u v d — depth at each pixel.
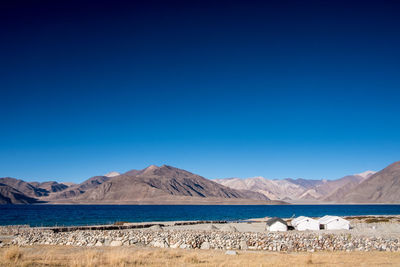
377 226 88.38
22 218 145.50
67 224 110.75
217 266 24.78
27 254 29.61
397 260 30.50
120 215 186.38
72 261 24.55
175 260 27.75
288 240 41.38
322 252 38.09
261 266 24.95
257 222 132.25
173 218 168.00
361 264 27.44
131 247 39.00
